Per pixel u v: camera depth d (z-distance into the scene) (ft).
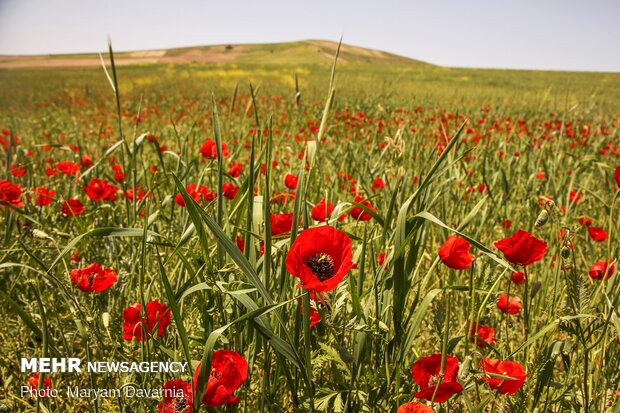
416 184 11.23
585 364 5.61
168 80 104.83
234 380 4.33
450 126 27.89
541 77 165.17
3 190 8.12
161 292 8.38
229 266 5.62
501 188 15.64
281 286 5.44
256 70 153.89
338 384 5.69
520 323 8.72
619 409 4.96
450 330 8.23
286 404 6.91
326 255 4.72
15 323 8.64
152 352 5.99
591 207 16.22
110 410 6.49
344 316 5.29
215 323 6.49
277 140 24.76
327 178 15.46
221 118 34.99
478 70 201.87
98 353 7.09
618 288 5.99
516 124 26.91
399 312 5.61
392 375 5.72
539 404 6.41
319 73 143.23
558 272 7.16
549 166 17.33
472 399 7.45
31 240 9.04
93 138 27.84
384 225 5.88
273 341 4.80
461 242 5.27
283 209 10.02
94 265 6.24
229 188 8.20
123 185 11.76
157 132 27.22
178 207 11.61
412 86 92.07
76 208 9.04
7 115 43.39
